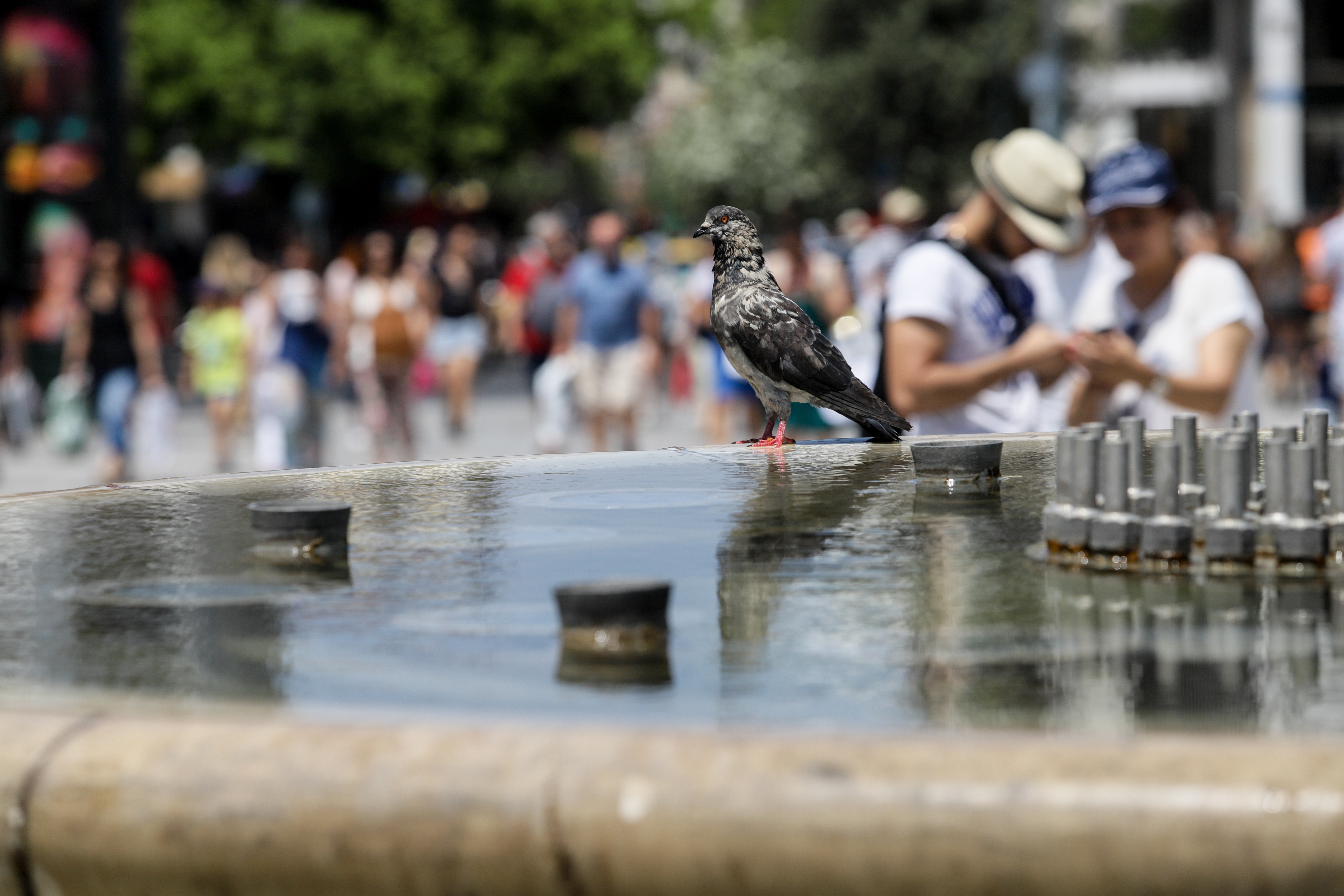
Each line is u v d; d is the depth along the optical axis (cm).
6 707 252
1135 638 302
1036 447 645
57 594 360
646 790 212
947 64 7012
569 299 2539
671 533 440
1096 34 6662
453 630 317
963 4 7169
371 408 2764
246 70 5669
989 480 536
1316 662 280
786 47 7900
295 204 6731
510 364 5178
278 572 387
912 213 2922
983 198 953
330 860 218
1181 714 243
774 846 207
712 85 8000
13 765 231
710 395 2686
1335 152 6072
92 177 3406
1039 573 373
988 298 920
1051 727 235
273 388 2339
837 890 208
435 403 3797
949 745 213
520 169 8112
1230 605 333
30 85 3347
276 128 5747
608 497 516
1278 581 357
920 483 535
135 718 238
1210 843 200
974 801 205
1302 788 200
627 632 301
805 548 412
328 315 2372
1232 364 908
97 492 544
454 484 554
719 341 685
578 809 212
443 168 6175
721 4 8812
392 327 2694
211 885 223
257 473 596
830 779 209
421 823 216
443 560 402
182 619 331
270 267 2578
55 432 2647
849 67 7206
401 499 518
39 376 3278
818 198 7412
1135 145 945
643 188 10219
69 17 3366
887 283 937
